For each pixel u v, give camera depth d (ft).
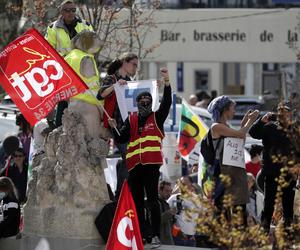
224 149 69.97
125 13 147.54
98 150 73.56
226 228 60.44
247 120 71.87
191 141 97.81
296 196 76.07
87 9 124.77
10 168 86.07
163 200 75.41
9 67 72.02
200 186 72.90
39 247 73.46
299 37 194.29
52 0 123.54
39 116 71.77
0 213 75.61
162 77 71.56
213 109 71.10
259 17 195.31
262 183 74.84
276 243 63.46
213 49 196.24
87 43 74.02
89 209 72.23
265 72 278.05
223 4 202.80
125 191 68.23
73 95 71.31
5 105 123.54
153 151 71.00
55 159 73.97
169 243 74.18
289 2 189.26
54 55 71.36
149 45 193.26
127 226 68.13
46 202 73.67
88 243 71.97
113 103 74.64
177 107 125.90
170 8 202.39
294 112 69.00
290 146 69.82
